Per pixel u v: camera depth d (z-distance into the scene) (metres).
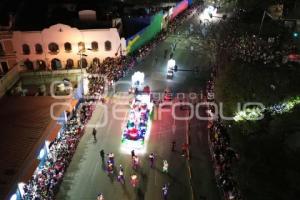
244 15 69.56
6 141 31.00
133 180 31.44
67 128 37.69
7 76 44.06
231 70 45.47
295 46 53.09
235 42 57.97
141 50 59.22
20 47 51.81
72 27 51.81
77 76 47.72
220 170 32.16
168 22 73.31
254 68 46.28
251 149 34.75
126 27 60.62
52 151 33.56
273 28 60.56
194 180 32.50
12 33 50.66
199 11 82.00
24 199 28.02
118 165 34.31
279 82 41.88
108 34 52.97
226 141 35.25
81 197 30.50
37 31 51.16
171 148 36.69
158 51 60.31
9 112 35.56
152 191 31.14
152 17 63.97
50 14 57.34
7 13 53.31
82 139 37.91
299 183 30.78
